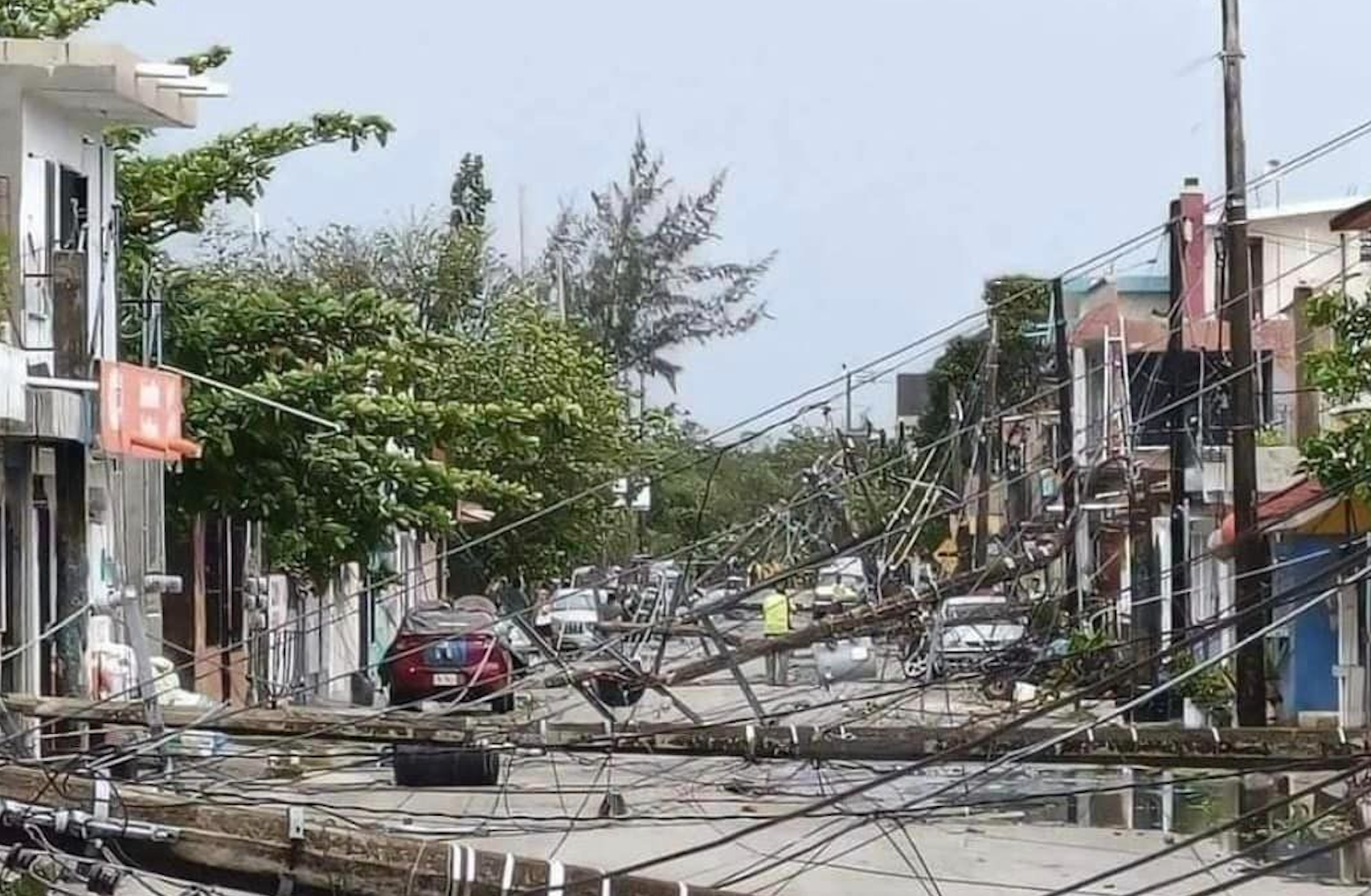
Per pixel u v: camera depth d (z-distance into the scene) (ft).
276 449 160.35
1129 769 104.32
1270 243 228.84
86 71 132.26
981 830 113.80
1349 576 61.05
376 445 161.17
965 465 247.70
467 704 107.55
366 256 306.35
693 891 56.03
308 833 57.16
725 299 417.28
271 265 288.92
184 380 158.40
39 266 131.75
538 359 268.62
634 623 150.71
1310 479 142.61
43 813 57.67
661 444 309.01
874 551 159.94
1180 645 60.23
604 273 414.21
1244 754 90.33
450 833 81.05
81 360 131.54
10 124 131.95
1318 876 101.45
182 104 147.43
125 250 163.84
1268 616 133.39
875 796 105.70
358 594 135.85
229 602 194.80
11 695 107.65
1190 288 213.46
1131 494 191.11
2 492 126.93
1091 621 191.42
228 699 177.06
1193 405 201.46
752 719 97.66
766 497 351.67
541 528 272.51
